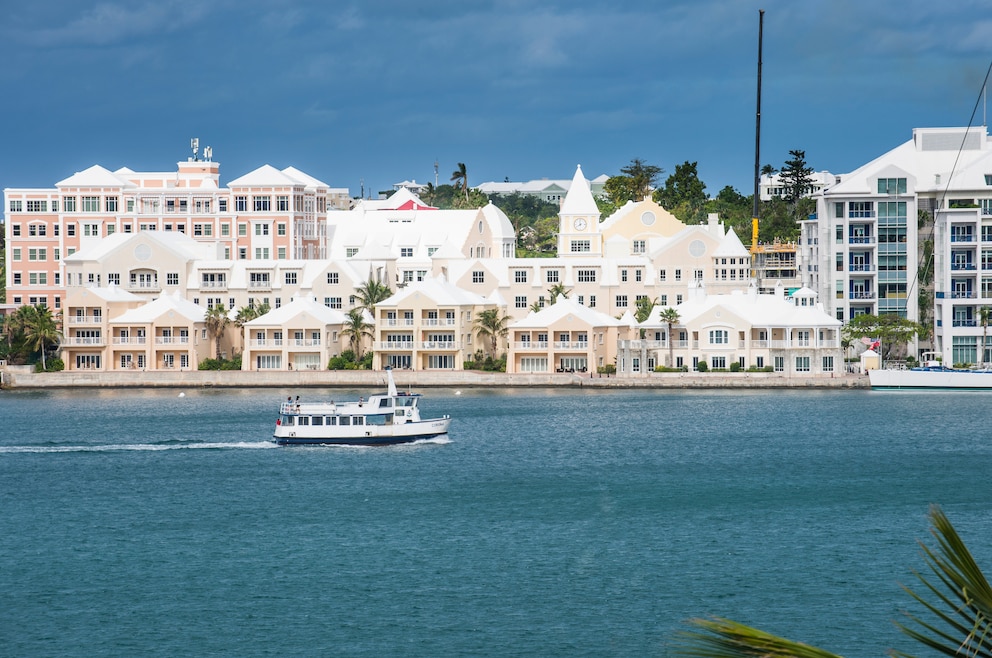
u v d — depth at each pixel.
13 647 182.38
